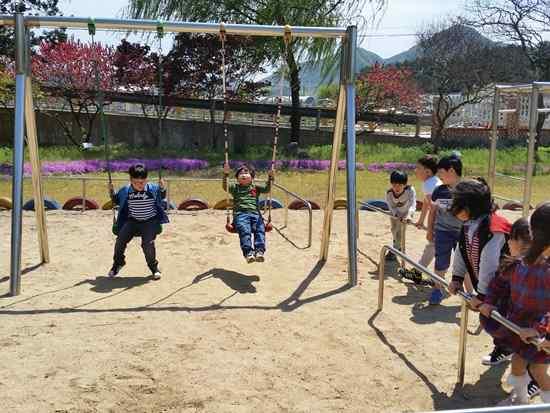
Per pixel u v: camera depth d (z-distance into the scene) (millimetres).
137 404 3793
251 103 24969
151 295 6090
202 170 19141
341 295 6199
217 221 10031
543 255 3379
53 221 9789
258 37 22703
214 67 23625
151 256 6621
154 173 18438
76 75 22953
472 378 4250
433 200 5812
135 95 24203
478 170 18859
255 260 6355
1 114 24562
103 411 3697
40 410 3691
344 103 6910
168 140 25000
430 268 7336
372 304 5914
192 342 4812
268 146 24141
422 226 6410
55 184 15555
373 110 26281
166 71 23531
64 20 6203
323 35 6594
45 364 4336
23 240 8461
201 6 22359
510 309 3594
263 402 3854
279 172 19219
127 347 4680
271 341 4875
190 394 3934
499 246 3973
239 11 22422
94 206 11109
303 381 4160
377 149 23562
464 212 4086
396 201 7184
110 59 23312
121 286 6398
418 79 26797
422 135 27969
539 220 3326
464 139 24906
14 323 5180
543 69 24703
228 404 3820
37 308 5602
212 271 7078
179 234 9023
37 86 22047
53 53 23000
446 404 3889
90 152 22188
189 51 23281
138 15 22922
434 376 4273
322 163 20391
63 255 7691
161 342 4797
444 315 5602
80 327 5105
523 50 24688
